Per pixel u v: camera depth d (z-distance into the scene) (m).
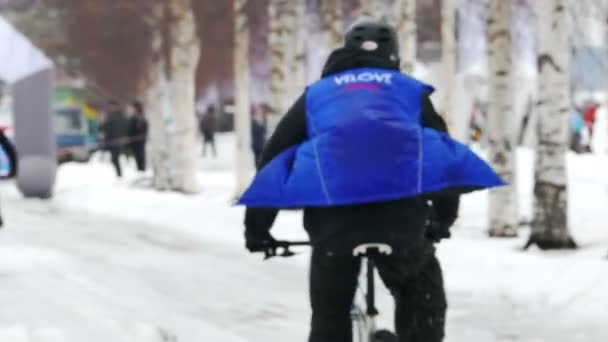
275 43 28.95
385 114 5.95
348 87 6.09
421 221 5.96
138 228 20.53
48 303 9.31
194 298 12.19
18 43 28.41
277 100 28.88
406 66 24.89
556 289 12.98
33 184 29.02
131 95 60.72
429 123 6.13
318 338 6.18
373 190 5.72
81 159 51.38
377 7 26.89
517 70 42.22
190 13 35.31
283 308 11.90
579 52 35.78
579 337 10.48
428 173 5.80
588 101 45.47
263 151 6.16
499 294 12.95
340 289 6.16
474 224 22.23
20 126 29.02
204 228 20.95
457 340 10.38
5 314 8.71
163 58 47.44
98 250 16.14
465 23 47.41
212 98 71.81
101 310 9.40
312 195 5.79
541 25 17.69
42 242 16.25
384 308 11.68
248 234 6.34
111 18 57.75
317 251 6.09
